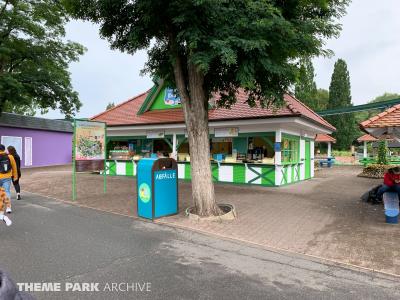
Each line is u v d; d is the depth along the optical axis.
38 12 21.62
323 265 4.90
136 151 18.31
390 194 8.56
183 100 8.02
